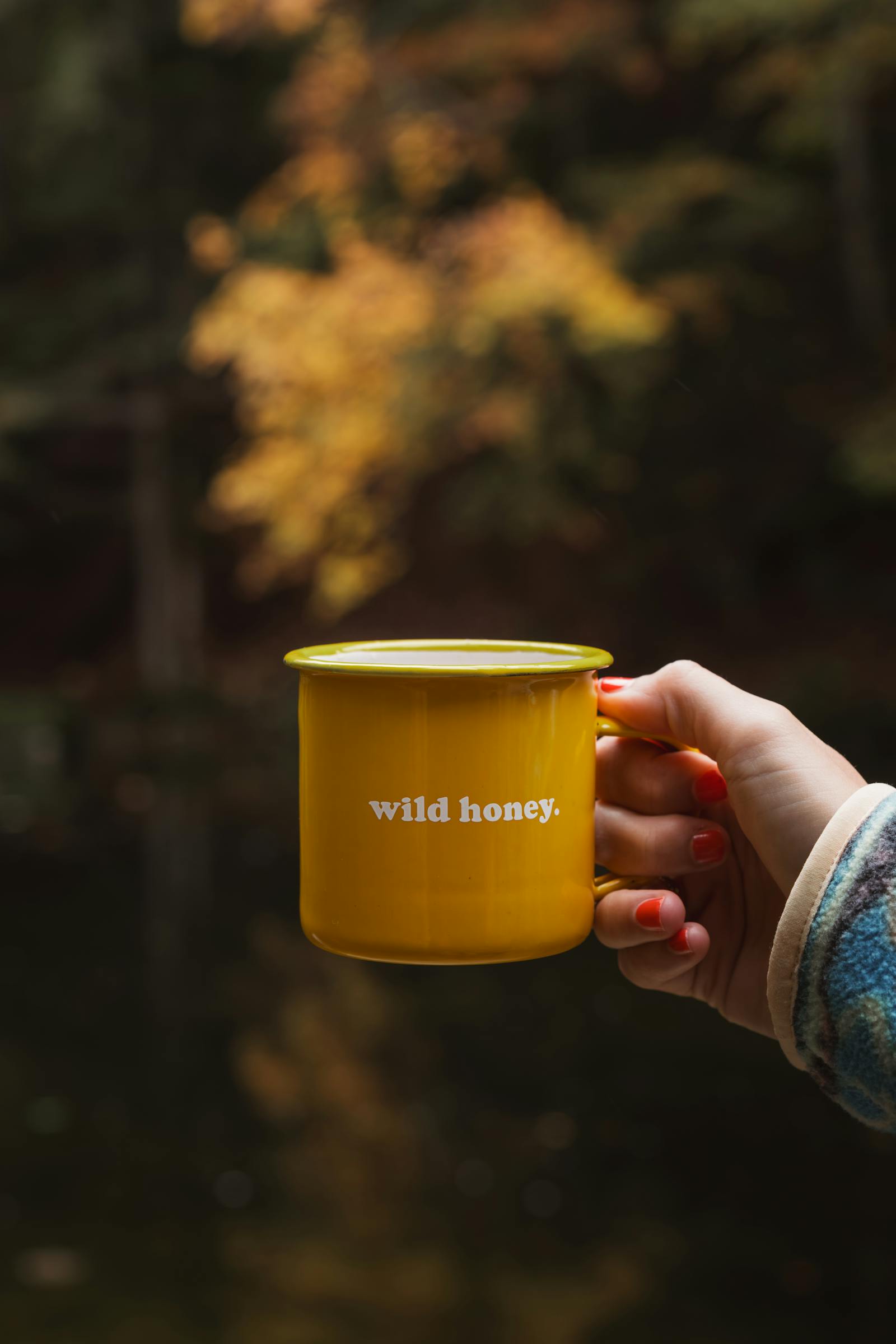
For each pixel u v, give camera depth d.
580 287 10.23
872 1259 4.13
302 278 10.90
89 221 15.77
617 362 10.75
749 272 12.93
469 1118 5.20
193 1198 4.58
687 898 1.37
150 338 15.01
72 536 17.98
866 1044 0.98
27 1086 5.61
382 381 10.69
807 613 15.02
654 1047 6.00
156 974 7.01
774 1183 4.67
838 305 14.09
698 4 11.07
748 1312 3.81
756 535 14.91
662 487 14.21
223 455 16.42
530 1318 3.83
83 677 17.34
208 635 17.64
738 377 13.35
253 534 16.33
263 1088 5.55
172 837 10.20
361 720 1.01
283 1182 4.73
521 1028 6.26
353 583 11.97
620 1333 3.69
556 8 11.74
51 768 13.16
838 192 13.07
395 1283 3.98
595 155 13.85
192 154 15.15
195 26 12.58
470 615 16.16
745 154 13.48
